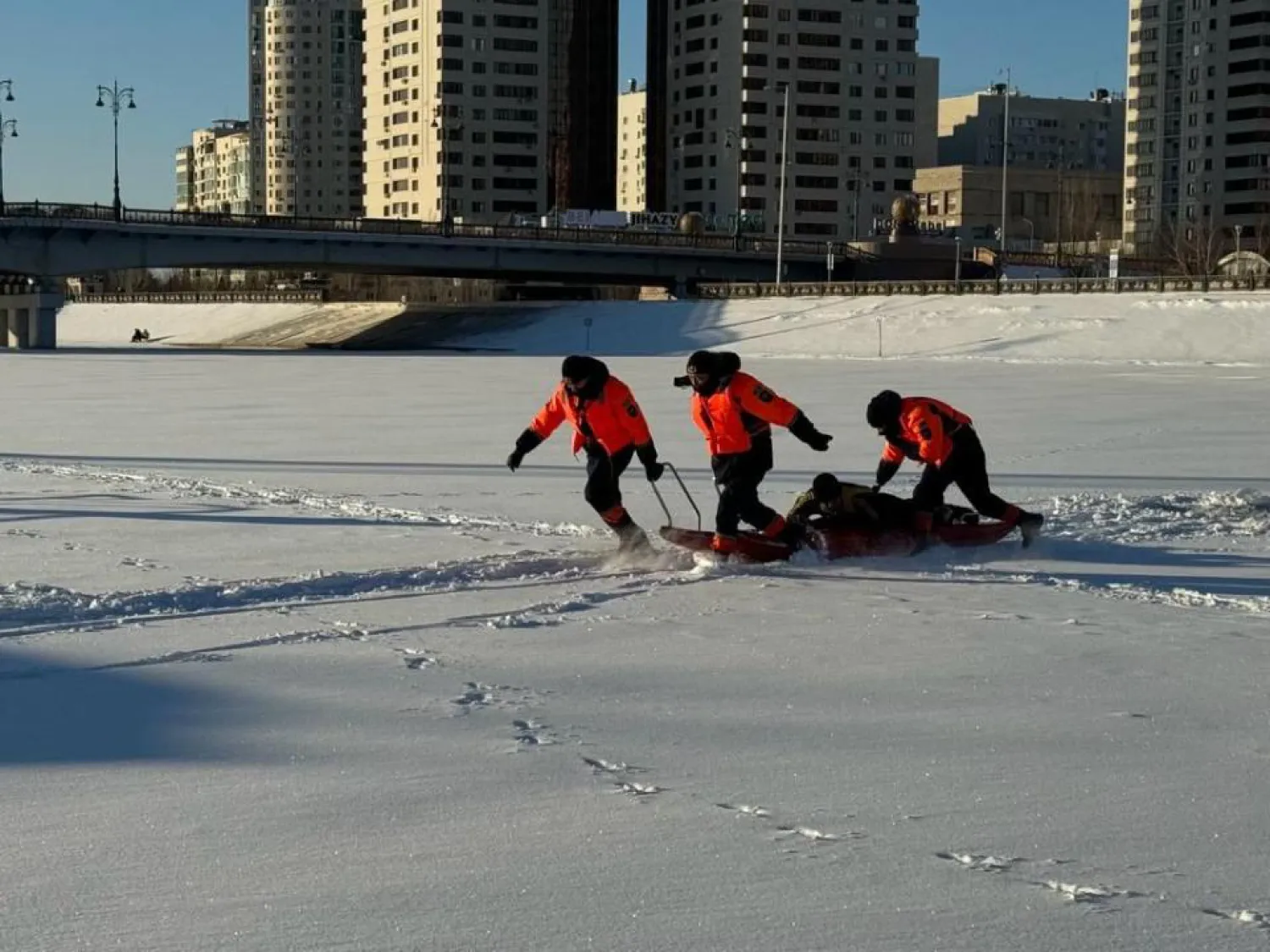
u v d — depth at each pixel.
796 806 5.52
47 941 4.32
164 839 5.18
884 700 7.15
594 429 11.26
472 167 163.62
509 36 164.12
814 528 11.42
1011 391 34.50
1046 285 75.06
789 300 83.25
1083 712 6.94
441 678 7.59
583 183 164.88
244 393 35.53
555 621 9.09
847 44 161.38
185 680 7.52
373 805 5.54
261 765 6.06
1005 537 12.54
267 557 11.67
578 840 5.15
